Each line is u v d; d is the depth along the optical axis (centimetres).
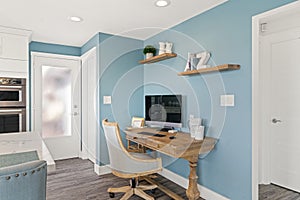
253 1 194
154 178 302
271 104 279
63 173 324
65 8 236
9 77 299
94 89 346
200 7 235
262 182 284
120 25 291
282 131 269
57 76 393
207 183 241
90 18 266
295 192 256
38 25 290
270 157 281
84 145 400
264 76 283
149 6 232
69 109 405
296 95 256
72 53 400
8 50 297
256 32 192
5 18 264
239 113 206
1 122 296
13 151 145
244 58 202
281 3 173
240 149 205
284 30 264
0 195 81
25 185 88
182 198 238
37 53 368
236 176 209
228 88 217
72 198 240
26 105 315
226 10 220
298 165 255
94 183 285
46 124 384
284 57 265
